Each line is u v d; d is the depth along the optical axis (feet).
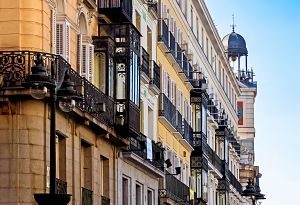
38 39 169.27
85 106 187.01
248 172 532.32
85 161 196.65
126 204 229.86
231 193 458.09
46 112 169.07
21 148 166.81
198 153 338.95
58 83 149.18
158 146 257.96
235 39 597.93
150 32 265.34
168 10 295.28
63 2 183.11
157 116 273.75
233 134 472.44
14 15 168.45
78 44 194.29
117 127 209.67
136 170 238.89
